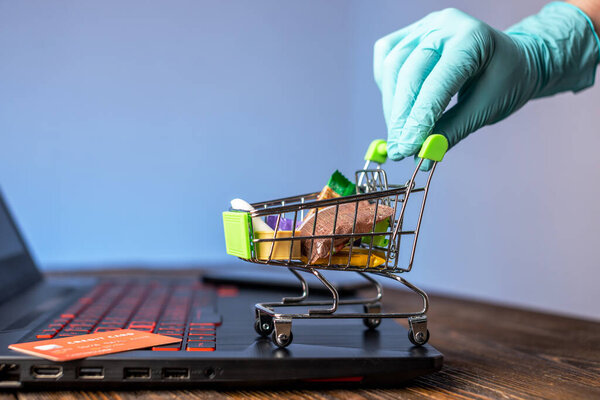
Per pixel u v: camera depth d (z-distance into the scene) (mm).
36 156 1550
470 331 769
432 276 1388
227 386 481
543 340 712
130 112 1627
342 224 496
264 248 490
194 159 1679
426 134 570
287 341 495
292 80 1766
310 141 1785
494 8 1229
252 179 1730
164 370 464
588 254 1035
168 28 1660
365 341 526
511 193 1191
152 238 1643
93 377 459
